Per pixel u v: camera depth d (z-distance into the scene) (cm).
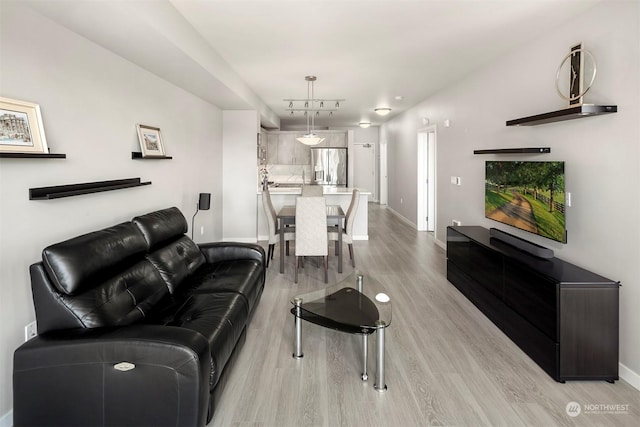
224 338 220
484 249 353
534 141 347
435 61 436
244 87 541
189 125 486
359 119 1026
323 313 264
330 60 431
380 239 705
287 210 558
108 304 215
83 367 178
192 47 324
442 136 607
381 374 235
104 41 277
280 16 304
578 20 290
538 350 264
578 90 277
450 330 323
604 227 261
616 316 241
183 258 331
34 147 216
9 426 199
